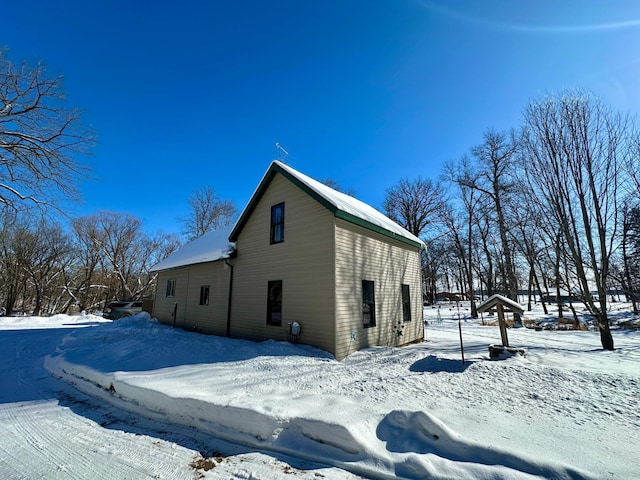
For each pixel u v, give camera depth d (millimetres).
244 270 10891
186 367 6523
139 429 4211
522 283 31016
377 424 3545
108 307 22469
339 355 7805
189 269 14188
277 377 5711
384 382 5102
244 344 8758
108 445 3721
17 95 12164
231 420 3984
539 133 9648
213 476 2998
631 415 3662
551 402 4129
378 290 10109
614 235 8797
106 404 5312
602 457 2766
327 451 3277
